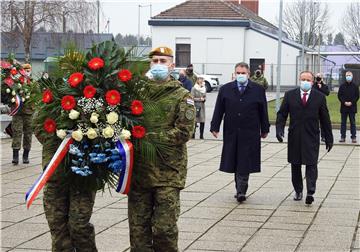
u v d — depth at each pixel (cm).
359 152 1673
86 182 572
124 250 712
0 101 1336
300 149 990
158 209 586
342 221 872
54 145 589
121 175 564
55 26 3338
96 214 888
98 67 565
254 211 933
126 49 589
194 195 1051
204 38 4878
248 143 999
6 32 3375
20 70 1340
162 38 4909
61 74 588
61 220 593
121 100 572
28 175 1232
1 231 797
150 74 599
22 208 930
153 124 580
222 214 909
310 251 723
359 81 4588
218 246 739
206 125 2427
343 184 1174
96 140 559
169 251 593
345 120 1920
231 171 1003
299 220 877
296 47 4847
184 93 601
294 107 996
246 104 1002
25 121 1359
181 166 598
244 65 1012
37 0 3362
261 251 721
